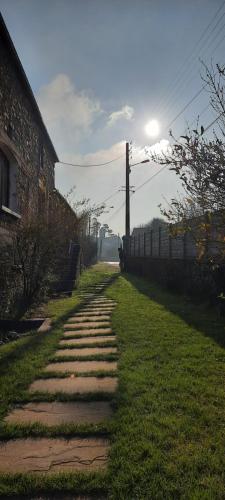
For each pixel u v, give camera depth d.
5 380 4.07
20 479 2.34
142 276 18.84
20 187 10.12
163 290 12.17
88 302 10.14
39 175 13.10
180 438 2.78
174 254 12.55
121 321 7.13
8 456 2.62
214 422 3.00
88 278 18.61
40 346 5.47
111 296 11.11
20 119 10.08
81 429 2.93
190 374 4.12
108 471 2.41
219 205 2.68
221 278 7.35
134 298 10.51
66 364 4.68
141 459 2.54
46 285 9.82
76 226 16.03
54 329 6.67
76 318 7.78
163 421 3.01
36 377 4.20
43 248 9.12
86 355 5.01
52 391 3.75
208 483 2.28
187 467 2.44
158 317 7.43
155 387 3.75
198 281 9.34
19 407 3.43
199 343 5.39
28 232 8.79
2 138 8.29
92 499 2.21
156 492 2.22
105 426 2.96
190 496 2.17
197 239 2.82
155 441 2.74
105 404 3.46
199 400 3.42
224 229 2.70
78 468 2.46
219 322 6.78
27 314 8.47
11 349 5.36
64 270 13.64
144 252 19.12
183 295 10.26
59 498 2.22
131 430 2.89
